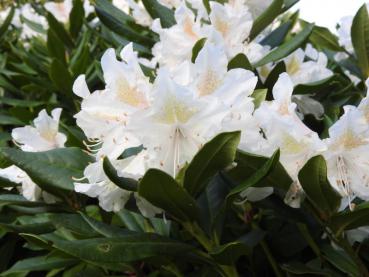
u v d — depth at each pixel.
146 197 0.35
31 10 1.33
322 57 0.59
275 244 0.47
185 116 0.34
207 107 0.34
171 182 0.34
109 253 0.35
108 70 0.36
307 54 0.66
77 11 0.83
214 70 0.36
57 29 0.84
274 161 0.33
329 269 0.43
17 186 0.52
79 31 0.86
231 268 0.41
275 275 0.50
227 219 0.49
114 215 0.53
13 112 0.71
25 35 1.16
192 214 0.38
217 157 0.34
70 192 0.47
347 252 0.40
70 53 0.88
